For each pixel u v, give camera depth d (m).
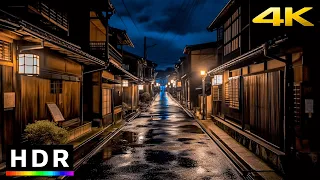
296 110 10.07
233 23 19.95
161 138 18.50
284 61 10.32
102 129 21.53
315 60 9.58
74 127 17.22
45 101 13.90
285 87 10.31
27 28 8.57
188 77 47.00
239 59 13.29
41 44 10.05
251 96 14.46
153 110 44.12
